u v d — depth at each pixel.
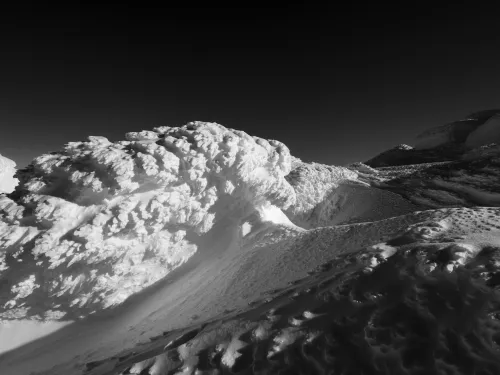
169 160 9.35
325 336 3.68
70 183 8.86
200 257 11.02
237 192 11.64
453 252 3.74
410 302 3.54
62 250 7.80
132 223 8.73
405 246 4.65
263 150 12.74
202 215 10.72
